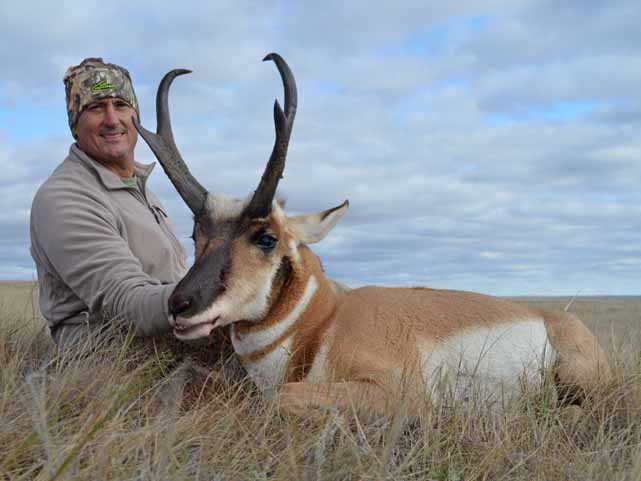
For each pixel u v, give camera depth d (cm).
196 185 142
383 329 142
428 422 119
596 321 204
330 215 148
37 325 174
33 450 96
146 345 146
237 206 137
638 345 169
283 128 131
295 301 139
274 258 136
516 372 150
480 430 121
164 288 138
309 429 115
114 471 91
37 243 156
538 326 156
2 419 102
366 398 126
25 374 140
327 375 137
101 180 162
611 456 115
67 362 139
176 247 186
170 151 143
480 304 154
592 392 148
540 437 120
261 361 141
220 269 129
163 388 135
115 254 148
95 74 165
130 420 113
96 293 146
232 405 127
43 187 156
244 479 98
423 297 154
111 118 165
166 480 89
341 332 141
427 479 105
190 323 124
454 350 145
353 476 100
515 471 110
